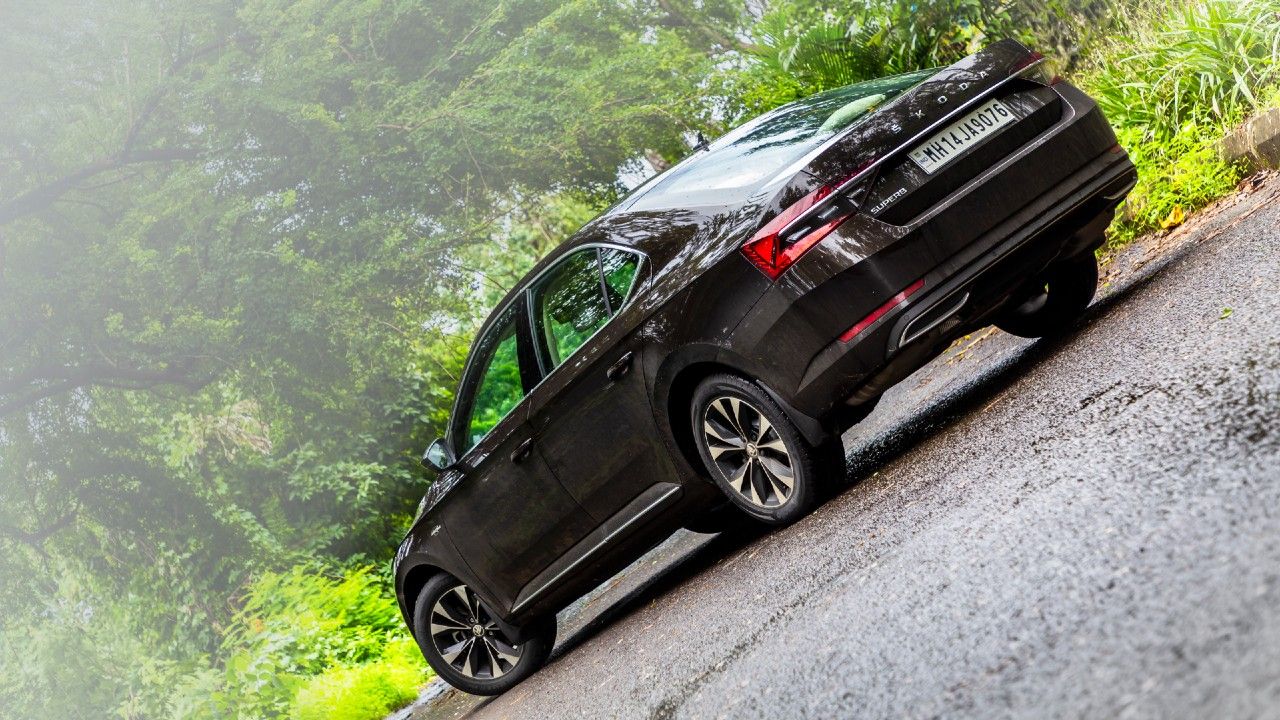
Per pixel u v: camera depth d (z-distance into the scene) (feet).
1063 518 10.57
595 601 25.64
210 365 39.40
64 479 39.24
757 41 40.65
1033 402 15.11
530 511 19.27
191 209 38.99
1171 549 8.75
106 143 39.75
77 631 34.78
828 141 15.34
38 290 36.81
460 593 20.95
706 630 14.38
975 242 14.92
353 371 41.16
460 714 21.40
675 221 16.83
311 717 26.50
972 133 15.26
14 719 33.17
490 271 48.65
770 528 18.37
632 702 13.30
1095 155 15.87
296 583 36.14
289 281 38.27
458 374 44.65
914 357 14.94
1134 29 26.43
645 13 50.96
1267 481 8.98
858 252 14.58
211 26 42.04
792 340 15.10
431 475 45.44
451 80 44.24
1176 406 11.82
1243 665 6.75
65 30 40.22
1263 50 23.12
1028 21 29.78
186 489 40.06
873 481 16.37
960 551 11.24
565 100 42.63
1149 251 21.11
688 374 16.72
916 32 34.19
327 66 41.75
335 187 41.11
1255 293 14.17
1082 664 7.82
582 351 17.88
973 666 8.72
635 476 17.89
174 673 28.89
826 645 10.97
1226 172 21.85
